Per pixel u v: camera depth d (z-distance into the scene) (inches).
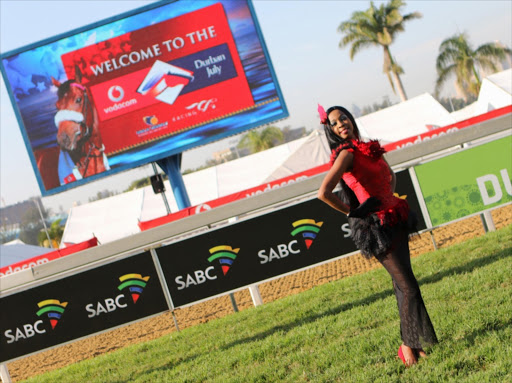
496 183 281.9
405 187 277.3
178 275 272.5
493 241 260.8
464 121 570.3
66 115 600.4
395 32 1571.1
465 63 1754.4
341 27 1590.8
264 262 273.3
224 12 609.6
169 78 606.9
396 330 159.2
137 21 606.2
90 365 242.8
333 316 201.5
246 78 609.3
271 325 221.1
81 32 602.2
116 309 271.3
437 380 119.3
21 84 598.9
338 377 138.8
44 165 598.9
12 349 270.4
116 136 603.5
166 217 481.7
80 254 275.6
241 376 159.5
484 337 135.9
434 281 216.5
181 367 193.5
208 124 606.9
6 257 825.5
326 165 540.1
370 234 129.7
